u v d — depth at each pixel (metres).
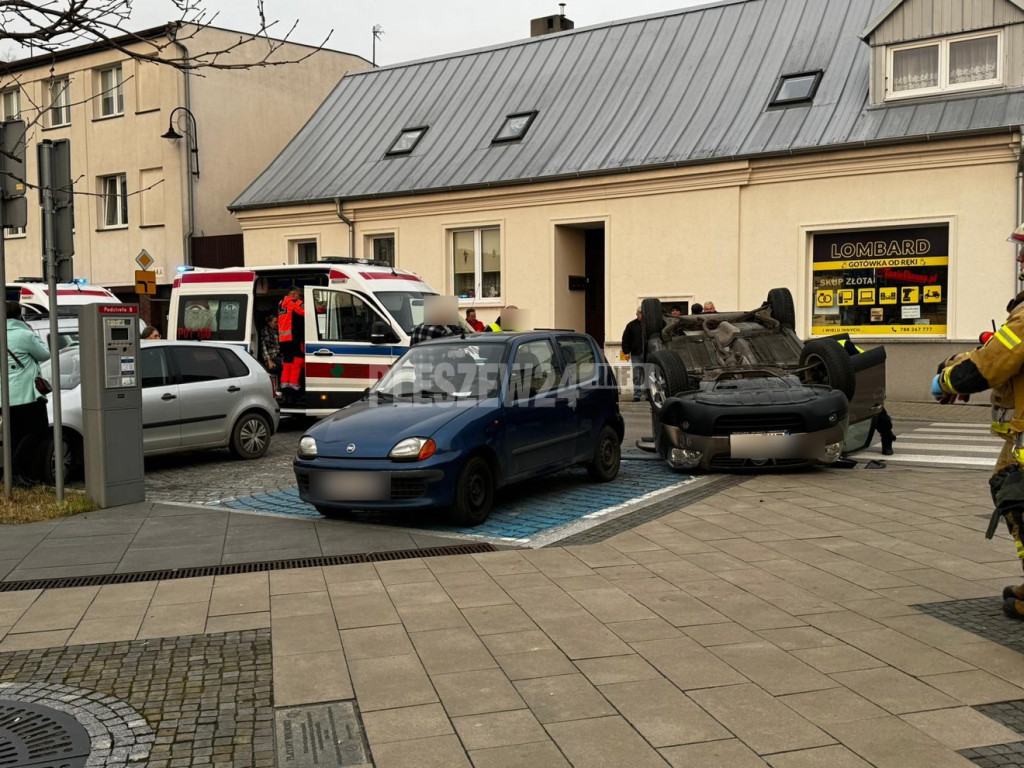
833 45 19.84
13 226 8.86
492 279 22.05
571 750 3.70
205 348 11.95
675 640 4.89
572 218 20.53
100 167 27.69
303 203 23.69
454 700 4.21
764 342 11.34
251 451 12.27
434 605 5.59
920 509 7.98
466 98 24.62
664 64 21.98
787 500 8.45
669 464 10.26
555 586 5.93
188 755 3.77
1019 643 4.75
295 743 3.83
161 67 25.92
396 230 22.86
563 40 24.66
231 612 5.55
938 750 3.61
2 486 9.65
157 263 26.80
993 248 16.23
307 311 15.12
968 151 16.28
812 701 4.09
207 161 26.58
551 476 10.33
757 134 18.61
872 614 5.24
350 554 6.92
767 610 5.35
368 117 25.91
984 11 16.70
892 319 17.41
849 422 10.83
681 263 19.25
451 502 7.58
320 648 4.90
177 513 8.53
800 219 17.97
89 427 8.84
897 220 17.02
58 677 4.60
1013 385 4.70
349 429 7.92
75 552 7.07
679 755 3.63
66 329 14.84
